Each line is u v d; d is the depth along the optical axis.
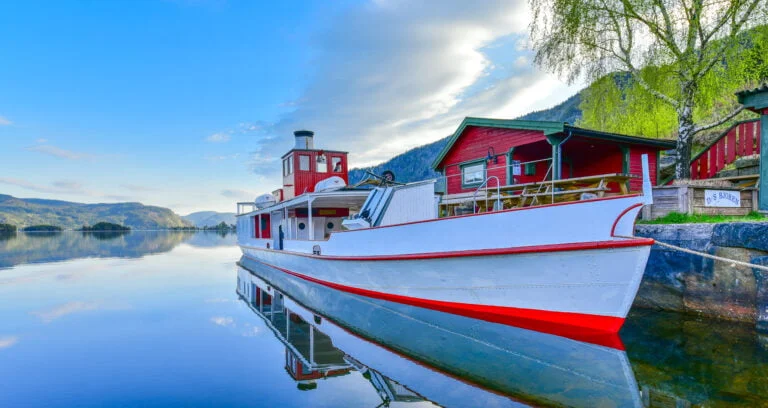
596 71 14.40
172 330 7.63
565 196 9.20
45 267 19.33
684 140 12.63
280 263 15.80
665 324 6.71
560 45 14.25
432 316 8.11
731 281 6.77
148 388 4.82
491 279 7.20
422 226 8.28
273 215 19.23
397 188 9.97
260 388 4.82
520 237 6.79
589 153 13.88
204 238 62.41
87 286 13.27
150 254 28.00
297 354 6.11
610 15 13.17
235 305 10.10
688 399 3.98
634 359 5.18
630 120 16.73
